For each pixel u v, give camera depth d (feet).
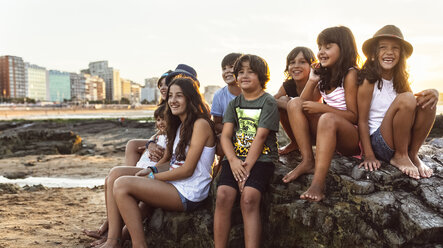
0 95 559.38
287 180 10.23
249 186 9.75
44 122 125.18
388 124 9.91
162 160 11.75
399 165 9.85
